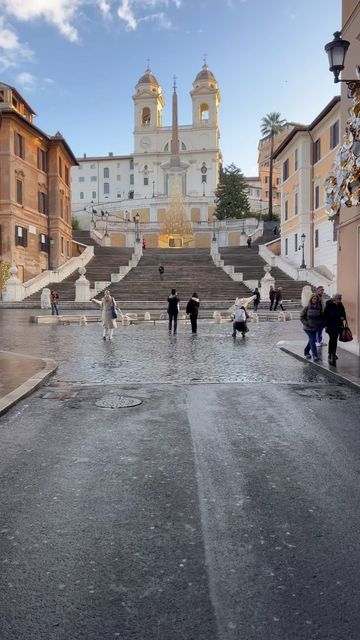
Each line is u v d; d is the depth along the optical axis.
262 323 27.22
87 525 4.18
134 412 7.93
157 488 4.95
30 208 45.94
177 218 81.19
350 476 5.29
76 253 59.59
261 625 2.93
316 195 46.38
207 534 4.03
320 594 3.23
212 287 42.12
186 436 6.66
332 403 8.56
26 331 22.06
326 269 43.69
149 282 43.62
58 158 50.91
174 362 13.25
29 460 5.75
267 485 5.03
